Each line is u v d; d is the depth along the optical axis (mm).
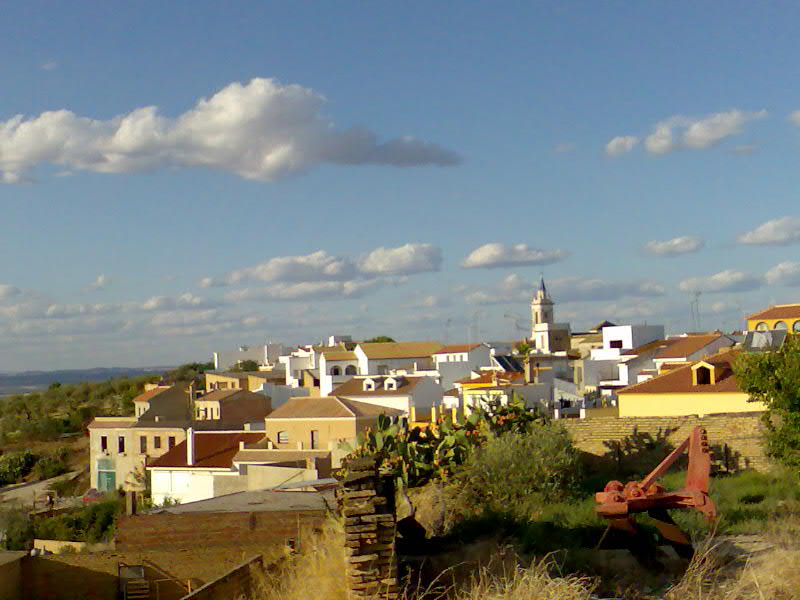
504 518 18031
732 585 12227
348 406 66062
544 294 147750
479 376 84125
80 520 61156
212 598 16531
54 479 93375
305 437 65312
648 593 12742
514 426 25984
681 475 24109
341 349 125375
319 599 13484
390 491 14078
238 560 21266
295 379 104938
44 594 21734
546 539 15977
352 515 12195
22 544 56906
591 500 21188
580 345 119500
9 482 96188
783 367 21453
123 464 82125
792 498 19516
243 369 139125
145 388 128250
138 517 21734
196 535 21500
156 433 81062
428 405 75375
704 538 15234
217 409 83188
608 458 28422
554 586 11773
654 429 28016
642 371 67562
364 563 12086
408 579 12953
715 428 27078
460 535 17406
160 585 21312
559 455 22781
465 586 12883
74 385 156625
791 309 68812
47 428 114375
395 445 23906
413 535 15766
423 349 109625
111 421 84125
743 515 17625
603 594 12867
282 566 17094
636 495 13898
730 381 38781
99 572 21547
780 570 12352
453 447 23609
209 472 61156
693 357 67625
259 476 46219
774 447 21734
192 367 153375
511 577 12938
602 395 70125
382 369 104312
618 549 14594
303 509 21625
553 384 73188
